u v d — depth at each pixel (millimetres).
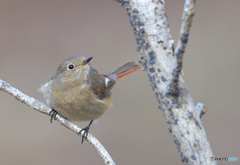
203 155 3572
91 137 5086
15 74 13992
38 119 12664
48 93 6816
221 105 12195
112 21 16547
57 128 12492
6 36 15617
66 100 6668
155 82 3861
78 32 15953
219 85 12938
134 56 14875
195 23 15867
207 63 13891
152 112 12461
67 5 17219
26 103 5543
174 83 3619
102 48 15297
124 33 16000
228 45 14562
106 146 11391
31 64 14453
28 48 15156
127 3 4098
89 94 6867
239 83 12852
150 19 3973
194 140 3613
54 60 14688
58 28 16109
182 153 3656
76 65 6691
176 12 16625
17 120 12586
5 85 5453
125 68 8680
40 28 16062
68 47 15242
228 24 15555
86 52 15055
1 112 12758
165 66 3840
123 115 12461
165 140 11492
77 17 16641
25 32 15828
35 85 13656
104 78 7844
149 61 3920
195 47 14672
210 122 11688
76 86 6711
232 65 13633
